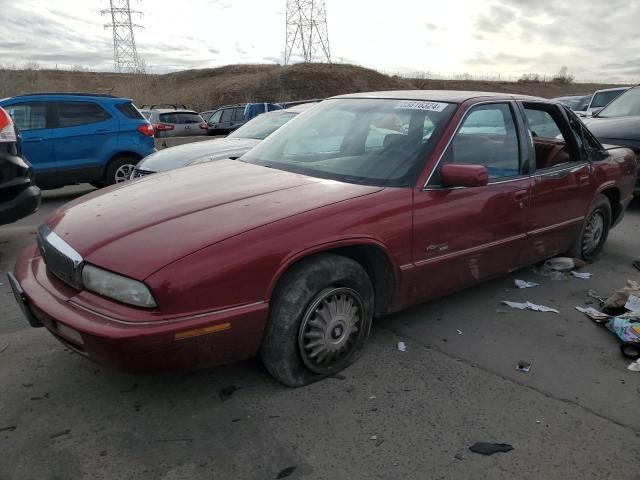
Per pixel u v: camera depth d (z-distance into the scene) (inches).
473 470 96.2
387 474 94.7
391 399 117.0
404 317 159.8
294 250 110.4
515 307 168.1
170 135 709.3
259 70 2171.5
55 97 340.5
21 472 93.6
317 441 102.8
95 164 353.1
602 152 204.7
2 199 199.6
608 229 217.0
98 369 127.0
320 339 119.4
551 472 96.2
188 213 115.2
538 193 169.3
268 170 148.7
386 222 126.6
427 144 141.8
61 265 110.4
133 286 97.8
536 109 181.9
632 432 108.0
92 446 100.5
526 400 118.0
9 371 125.6
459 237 144.5
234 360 110.0
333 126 163.3
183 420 108.6
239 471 94.6
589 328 155.0
